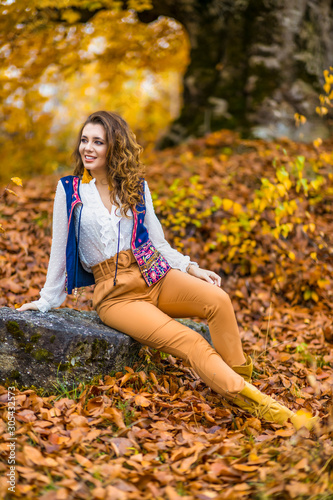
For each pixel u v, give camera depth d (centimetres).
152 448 205
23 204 502
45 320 252
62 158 903
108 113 269
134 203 268
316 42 786
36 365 245
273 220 462
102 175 271
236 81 784
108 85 910
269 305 411
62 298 274
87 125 265
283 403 257
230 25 782
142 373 261
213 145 699
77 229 264
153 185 554
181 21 813
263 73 760
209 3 784
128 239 269
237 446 209
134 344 271
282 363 322
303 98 760
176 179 539
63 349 245
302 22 769
